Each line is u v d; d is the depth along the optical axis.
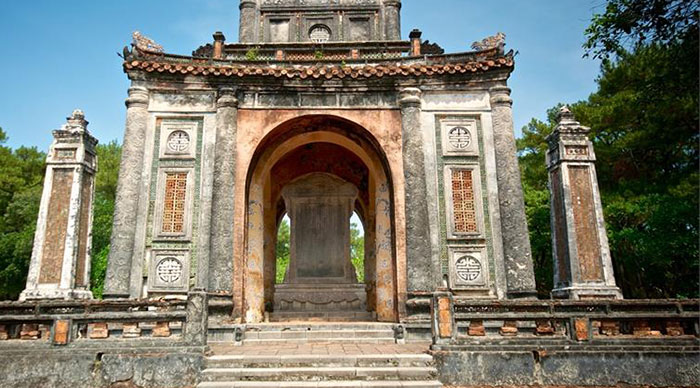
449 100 15.19
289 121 14.98
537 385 8.95
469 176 14.66
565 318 9.46
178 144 14.59
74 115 13.73
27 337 9.42
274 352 10.12
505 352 9.09
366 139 15.64
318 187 18.86
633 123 21.19
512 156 14.49
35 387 8.64
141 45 15.08
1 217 31.38
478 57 15.38
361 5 19.48
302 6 19.48
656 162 21.83
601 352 9.12
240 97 15.06
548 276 25.72
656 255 18.36
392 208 14.85
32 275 12.40
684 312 9.70
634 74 20.30
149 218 14.03
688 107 17.91
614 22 10.38
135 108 14.45
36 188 31.50
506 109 14.84
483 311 10.79
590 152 13.57
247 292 14.80
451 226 14.27
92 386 8.66
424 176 14.45
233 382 8.55
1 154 32.31
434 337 9.47
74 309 10.49
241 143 14.73
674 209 17.53
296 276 17.98
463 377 8.96
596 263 12.80
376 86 15.22
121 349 8.88
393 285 14.52
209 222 13.96
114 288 13.12
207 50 17.78
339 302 17.30
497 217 14.30
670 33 10.41
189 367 8.78
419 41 16.47
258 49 17.38
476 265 14.02
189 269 13.72
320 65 15.80
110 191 33.28
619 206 19.83
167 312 9.27
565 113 14.10
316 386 8.38
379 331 13.10
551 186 14.13
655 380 9.05
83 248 13.19
